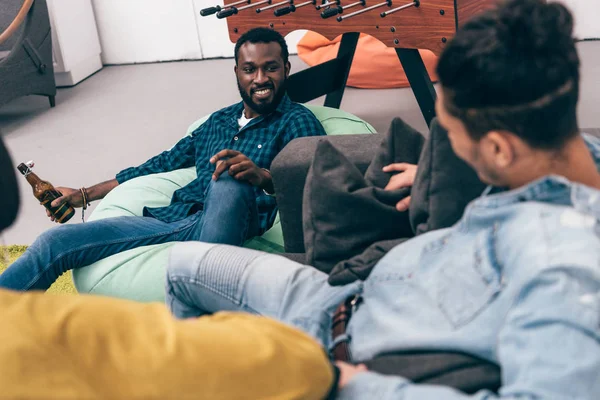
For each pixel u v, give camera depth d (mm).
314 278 1361
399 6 2691
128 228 2127
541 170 955
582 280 841
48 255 2018
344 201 1501
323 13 2602
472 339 972
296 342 875
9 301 743
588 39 4777
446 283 1026
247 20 3127
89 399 681
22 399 654
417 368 1003
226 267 1389
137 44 5539
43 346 691
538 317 836
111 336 732
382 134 1924
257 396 790
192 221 2180
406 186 1554
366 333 1131
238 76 2439
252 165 2027
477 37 904
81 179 3535
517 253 925
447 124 980
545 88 885
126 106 4582
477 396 874
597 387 791
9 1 4676
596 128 3375
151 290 2035
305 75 3393
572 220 904
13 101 4926
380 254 1358
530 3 900
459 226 1057
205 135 2543
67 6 5023
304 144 1917
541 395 795
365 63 4316
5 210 852
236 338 804
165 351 740
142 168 2615
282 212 1910
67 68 5027
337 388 935
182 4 5332
